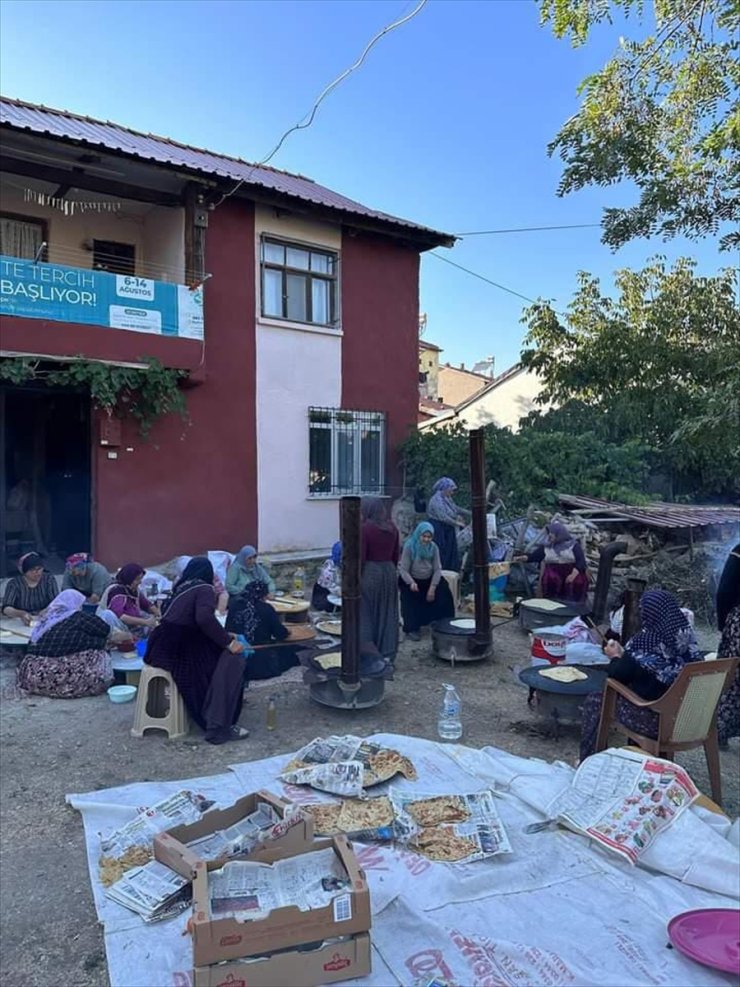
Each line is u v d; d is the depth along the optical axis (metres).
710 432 9.59
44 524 11.44
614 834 3.48
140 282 10.35
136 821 3.68
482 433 7.02
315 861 3.01
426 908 3.05
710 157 8.34
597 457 13.07
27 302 9.41
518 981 2.63
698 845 3.33
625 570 10.39
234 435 11.85
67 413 11.17
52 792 4.34
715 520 10.94
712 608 9.98
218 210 11.60
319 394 12.88
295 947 2.59
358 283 13.38
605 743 4.31
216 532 11.68
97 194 11.48
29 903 3.21
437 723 5.60
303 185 14.54
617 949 2.83
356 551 5.48
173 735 5.16
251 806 3.70
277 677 6.75
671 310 14.92
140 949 2.83
